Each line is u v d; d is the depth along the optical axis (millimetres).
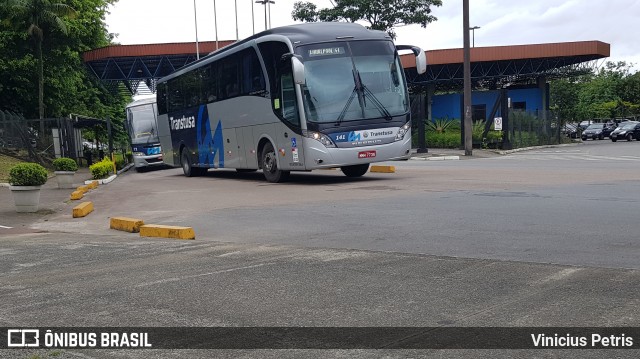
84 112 49500
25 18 38281
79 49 46875
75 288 6199
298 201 13477
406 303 5121
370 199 12930
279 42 17312
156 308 5312
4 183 22672
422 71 17422
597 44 52344
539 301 5008
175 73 26625
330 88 16578
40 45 38750
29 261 7934
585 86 89500
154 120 37781
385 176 19172
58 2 40344
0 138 34812
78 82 49500
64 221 13070
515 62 56312
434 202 11781
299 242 8398
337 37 17062
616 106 82875
